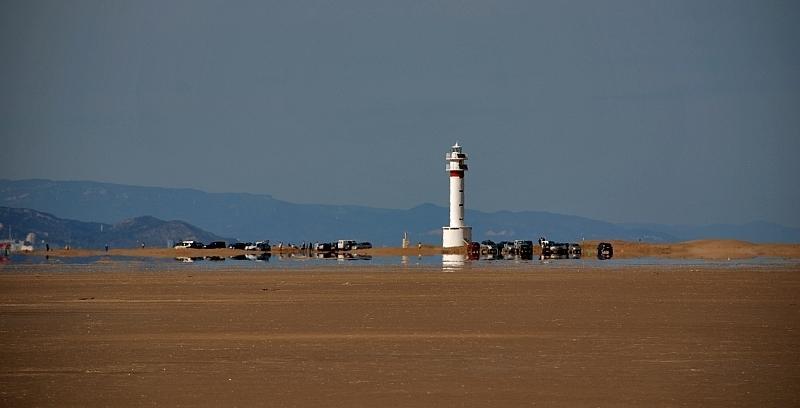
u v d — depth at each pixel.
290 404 102.69
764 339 148.00
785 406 101.38
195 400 105.12
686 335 153.12
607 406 101.06
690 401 103.25
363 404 102.31
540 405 101.44
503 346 141.88
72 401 105.44
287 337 153.62
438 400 103.88
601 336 152.50
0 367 125.69
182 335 157.25
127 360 130.88
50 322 179.75
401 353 135.62
